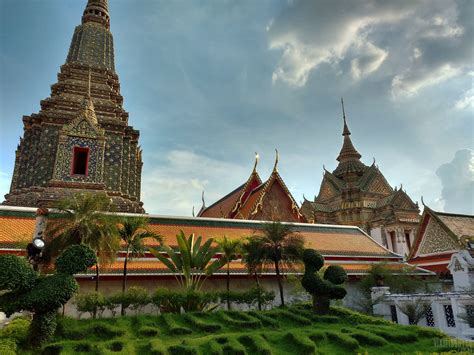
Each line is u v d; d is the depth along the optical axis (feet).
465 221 114.01
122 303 63.72
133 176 127.95
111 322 55.98
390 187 266.77
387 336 54.29
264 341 49.44
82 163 113.50
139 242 71.87
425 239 116.06
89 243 60.90
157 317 60.03
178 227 102.68
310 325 63.21
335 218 257.96
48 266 61.00
